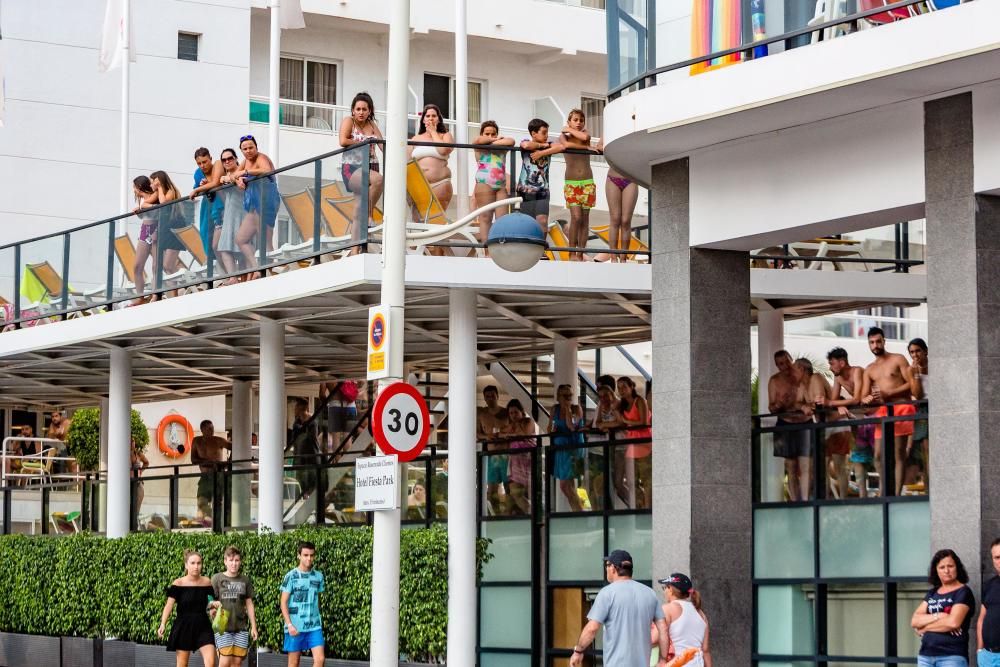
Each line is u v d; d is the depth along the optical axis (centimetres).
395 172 1733
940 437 1722
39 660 2941
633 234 2325
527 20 4412
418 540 2309
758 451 2156
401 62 1741
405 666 2305
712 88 1847
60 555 2919
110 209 4103
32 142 4034
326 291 2234
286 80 4278
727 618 1995
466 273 2211
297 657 2292
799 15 1803
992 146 1698
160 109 4147
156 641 2670
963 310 1712
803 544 2094
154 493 3022
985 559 1667
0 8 4012
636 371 4116
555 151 2267
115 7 3278
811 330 4662
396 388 1714
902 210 1819
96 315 2714
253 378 3366
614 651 1606
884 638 1992
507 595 2506
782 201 1927
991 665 1577
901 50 1661
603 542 2375
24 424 4181
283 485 2705
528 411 3158
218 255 2447
